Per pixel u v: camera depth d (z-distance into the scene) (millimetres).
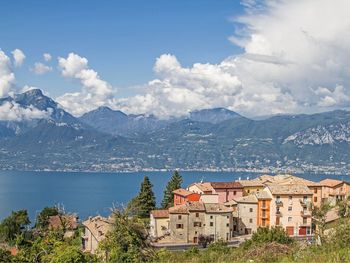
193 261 44000
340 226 43156
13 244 90062
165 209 118375
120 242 48125
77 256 46406
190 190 133250
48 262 50531
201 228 106375
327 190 126562
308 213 112688
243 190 131375
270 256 34719
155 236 106438
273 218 112062
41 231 94562
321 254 31250
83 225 101000
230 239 106062
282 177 145125
